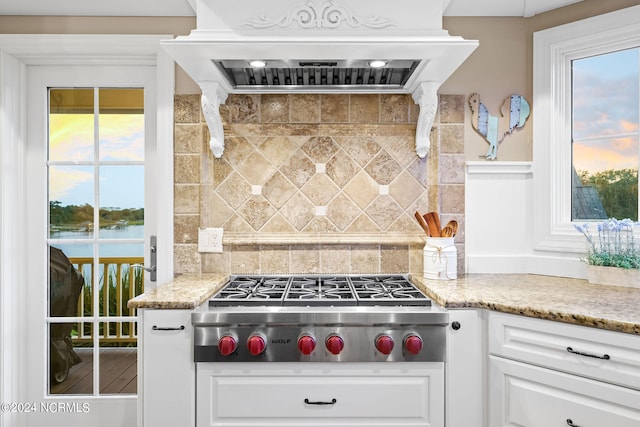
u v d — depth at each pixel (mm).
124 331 1979
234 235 1911
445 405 1356
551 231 1850
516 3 1823
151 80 1956
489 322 1354
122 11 1867
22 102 1942
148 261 1956
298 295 1526
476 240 1919
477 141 1929
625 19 1689
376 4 1399
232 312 1327
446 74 1612
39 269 1960
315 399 1329
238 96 1900
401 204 1926
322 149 1919
